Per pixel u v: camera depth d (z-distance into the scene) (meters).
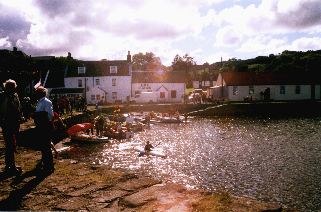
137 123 42.03
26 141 14.86
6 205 5.28
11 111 7.24
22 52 60.00
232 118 55.00
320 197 16.53
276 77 68.75
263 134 37.69
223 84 69.50
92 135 32.28
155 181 6.16
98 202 5.24
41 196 5.65
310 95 67.94
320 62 110.81
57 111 30.58
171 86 73.06
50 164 7.26
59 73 75.38
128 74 72.88
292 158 25.23
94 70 73.56
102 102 68.81
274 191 17.53
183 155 26.30
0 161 8.70
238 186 18.42
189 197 5.19
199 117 56.25
